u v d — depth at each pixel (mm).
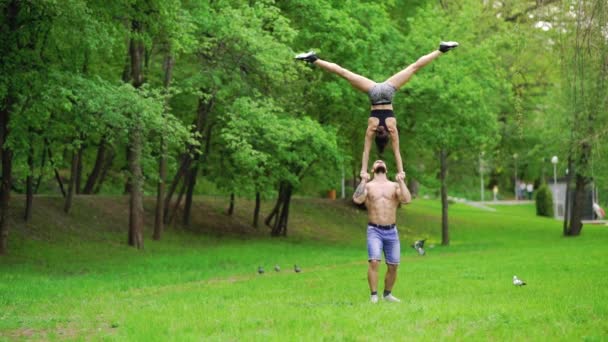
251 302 13148
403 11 37719
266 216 41000
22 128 22281
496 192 75938
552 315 10258
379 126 12281
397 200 12820
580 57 15062
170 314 11617
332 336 8945
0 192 25000
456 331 9109
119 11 22297
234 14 26312
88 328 10875
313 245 34094
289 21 27562
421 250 18844
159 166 31844
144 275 20469
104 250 26859
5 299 14906
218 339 9102
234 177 31656
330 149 29516
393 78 12258
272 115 27031
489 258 23609
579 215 40312
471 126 32812
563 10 15922
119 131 22438
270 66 26531
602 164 34062
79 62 22969
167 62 27438
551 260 21297
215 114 31156
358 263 24109
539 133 43188
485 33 38312
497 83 34094
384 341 8578
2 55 20234
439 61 31906
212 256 26641
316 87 31266
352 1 31797
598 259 21016
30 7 19812
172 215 33812
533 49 18906
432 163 45031
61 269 22141
